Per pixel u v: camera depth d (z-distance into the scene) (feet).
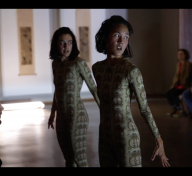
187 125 21.02
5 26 32.94
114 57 7.40
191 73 23.88
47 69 34.71
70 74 9.88
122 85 7.10
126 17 36.29
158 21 37.68
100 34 7.47
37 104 30.17
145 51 37.52
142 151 14.92
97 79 7.64
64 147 10.16
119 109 7.16
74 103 9.91
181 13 35.42
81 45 34.55
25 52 33.81
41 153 14.75
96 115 25.08
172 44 36.42
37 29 33.88
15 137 17.99
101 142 7.67
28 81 34.12
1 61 33.04
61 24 33.88
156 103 31.50
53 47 10.25
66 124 9.93
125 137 7.15
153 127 7.12
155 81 38.24
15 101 32.65
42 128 20.35
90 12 34.53
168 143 16.52
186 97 23.25
